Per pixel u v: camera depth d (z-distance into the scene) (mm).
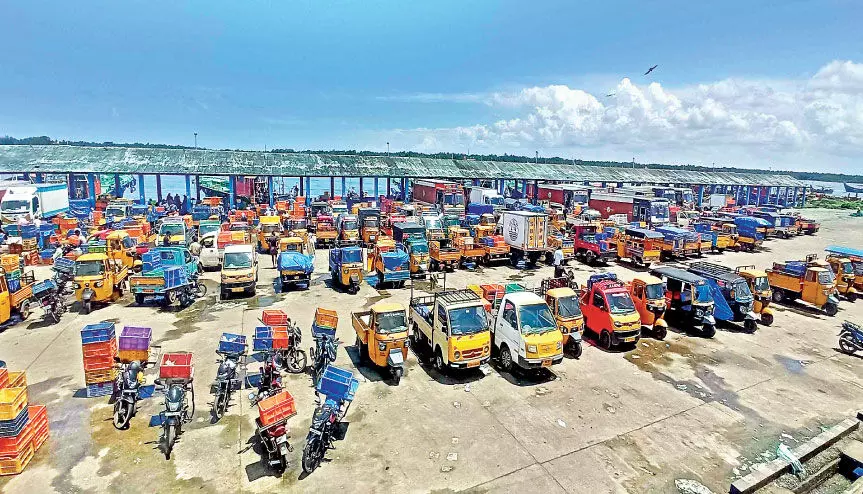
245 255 23188
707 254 37406
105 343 12570
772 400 13516
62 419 11500
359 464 10125
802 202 95688
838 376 15234
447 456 10477
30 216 38500
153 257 22828
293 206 51406
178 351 15836
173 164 55000
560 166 80875
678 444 11195
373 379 14078
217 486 9336
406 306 20984
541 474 9953
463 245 30125
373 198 67000
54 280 21547
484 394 13367
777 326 20234
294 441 10859
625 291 17500
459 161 74125
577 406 12828
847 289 25000
